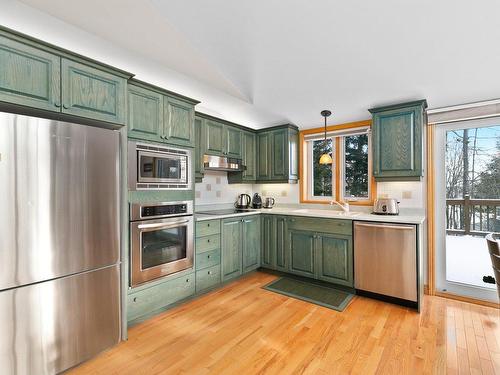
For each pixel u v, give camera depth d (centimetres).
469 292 293
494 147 288
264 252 380
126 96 213
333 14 161
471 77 233
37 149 160
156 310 251
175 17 170
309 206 411
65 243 173
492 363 184
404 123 296
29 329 158
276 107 328
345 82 253
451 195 310
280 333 223
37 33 187
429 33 174
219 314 256
